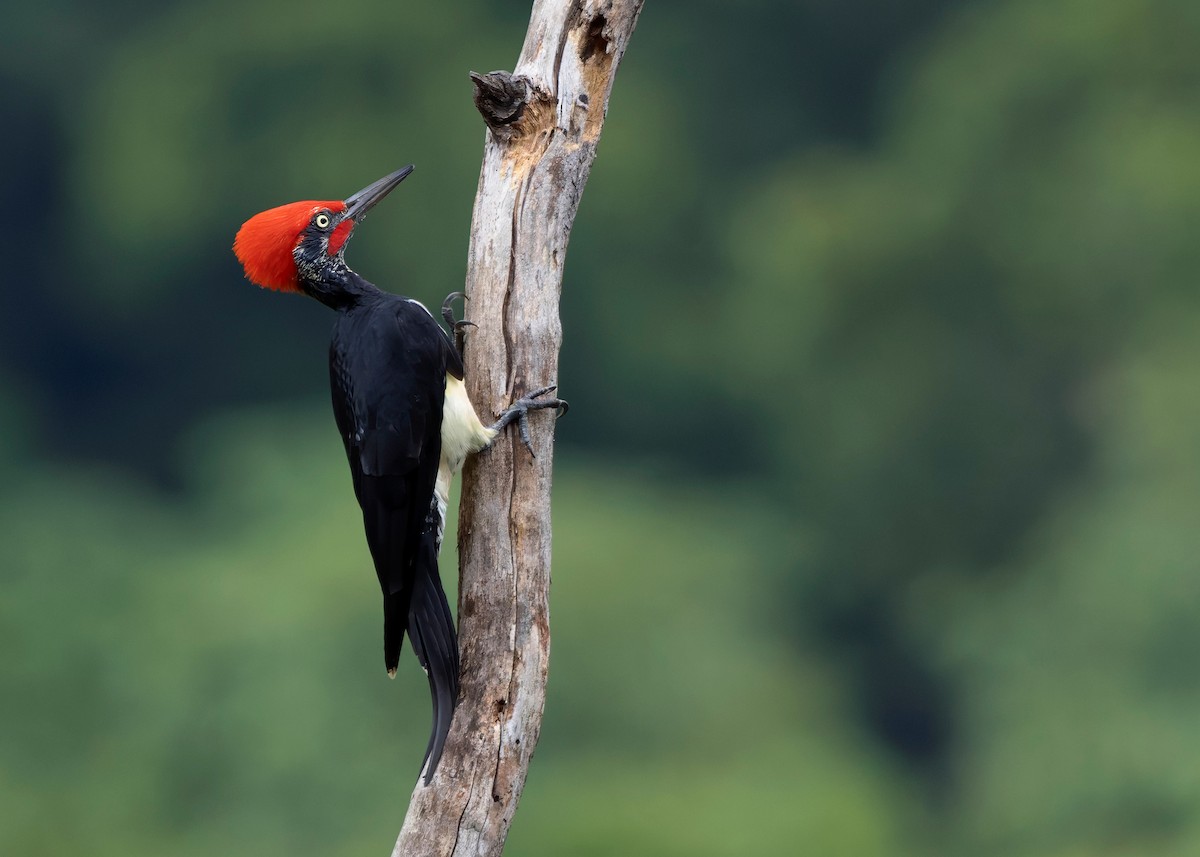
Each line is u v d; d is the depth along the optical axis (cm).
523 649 570
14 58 3762
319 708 2134
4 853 2033
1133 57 3247
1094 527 2683
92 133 3597
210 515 2931
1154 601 2525
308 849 2050
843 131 3784
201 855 2039
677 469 3397
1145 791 2322
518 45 3466
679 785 2238
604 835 2066
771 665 2622
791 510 3262
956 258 3212
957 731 2869
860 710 3031
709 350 3403
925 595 3027
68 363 3625
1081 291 3103
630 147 3406
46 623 2319
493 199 582
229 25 3525
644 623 2477
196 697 2184
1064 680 2531
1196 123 3161
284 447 2862
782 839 2191
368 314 612
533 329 579
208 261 3462
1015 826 2384
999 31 3441
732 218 3541
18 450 3362
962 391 3162
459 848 558
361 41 3394
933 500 3167
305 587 2291
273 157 3375
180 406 3531
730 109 3753
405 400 584
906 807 2677
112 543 2688
